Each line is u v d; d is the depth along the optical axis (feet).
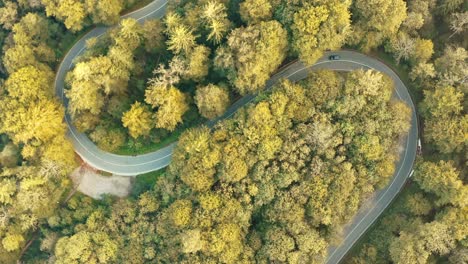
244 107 394.93
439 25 412.98
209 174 383.04
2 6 451.53
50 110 399.24
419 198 381.60
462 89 372.79
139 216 409.49
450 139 369.71
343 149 376.89
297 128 380.17
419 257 354.95
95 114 416.67
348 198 374.84
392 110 376.07
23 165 406.41
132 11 451.94
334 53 418.72
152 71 426.10
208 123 424.87
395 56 395.75
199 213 384.27
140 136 428.56
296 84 396.98
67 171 412.77
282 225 381.19
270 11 380.78
